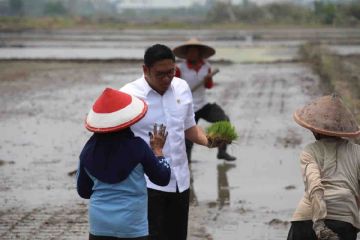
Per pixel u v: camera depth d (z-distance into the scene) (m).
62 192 15.30
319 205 8.16
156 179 8.18
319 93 29.75
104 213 8.05
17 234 12.57
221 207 14.16
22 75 37.53
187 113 9.71
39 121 23.84
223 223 13.13
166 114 9.41
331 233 8.18
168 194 9.50
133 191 8.06
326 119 8.63
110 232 8.09
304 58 44.50
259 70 39.44
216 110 17.05
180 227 9.73
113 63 43.66
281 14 101.88
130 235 8.09
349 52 48.06
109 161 8.00
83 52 51.47
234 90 31.16
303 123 8.73
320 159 8.62
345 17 93.50
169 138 9.44
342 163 8.55
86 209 14.09
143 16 134.12
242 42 61.16
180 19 114.12
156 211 9.45
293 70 39.09
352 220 8.46
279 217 13.45
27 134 21.62
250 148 19.39
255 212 13.78
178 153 9.52
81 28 88.12
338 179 8.47
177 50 16.77
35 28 87.38
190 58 16.73
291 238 8.80
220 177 16.50
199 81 16.81
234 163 17.81
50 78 36.16
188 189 9.71
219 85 32.97
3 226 13.01
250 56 48.00
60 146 19.94
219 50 52.75
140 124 9.38
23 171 17.08
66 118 24.44
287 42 60.69
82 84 33.69
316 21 97.44
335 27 89.38
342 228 8.37
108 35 72.69
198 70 16.78
